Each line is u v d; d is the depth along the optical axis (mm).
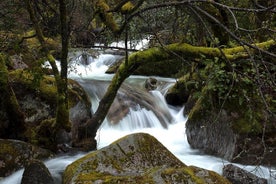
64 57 5523
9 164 5152
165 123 8852
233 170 5039
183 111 9000
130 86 10031
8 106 6098
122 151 4754
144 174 4246
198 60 5656
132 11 4863
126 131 8359
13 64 7621
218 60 5500
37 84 5977
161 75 11422
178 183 4137
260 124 5871
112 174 4477
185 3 3820
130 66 5980
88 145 6250
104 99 6266
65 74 5656
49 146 5984
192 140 7137
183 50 5480
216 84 5637
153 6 4262
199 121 6805
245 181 4934
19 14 6184
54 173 5160
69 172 4559
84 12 6352
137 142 4879
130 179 4164
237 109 6094
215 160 6273
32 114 6559
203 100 6535
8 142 5348
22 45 6820
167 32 5977
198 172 4316
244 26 6207
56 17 6098
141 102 9125
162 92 9844
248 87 5883
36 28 5477
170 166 4773
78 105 6734
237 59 5266
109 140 7664
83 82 9578
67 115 5848
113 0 5891
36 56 6930
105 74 12242
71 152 5996
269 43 5453
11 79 6605
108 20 5625
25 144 5457
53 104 6758
